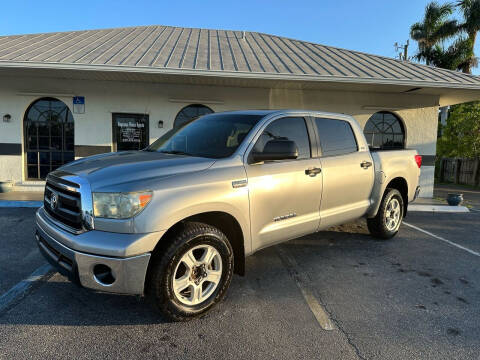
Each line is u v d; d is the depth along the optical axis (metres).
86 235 2.50
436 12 22.53
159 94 9.15
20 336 2.54
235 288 3.47
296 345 2.52
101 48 9.07
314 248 4.81
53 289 3.33
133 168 2.74
